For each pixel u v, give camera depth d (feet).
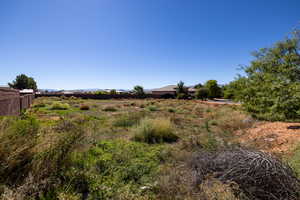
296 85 16.38
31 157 6.61
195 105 53.01
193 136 14.38
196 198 5.84
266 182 5.89
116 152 10.57
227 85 31.27
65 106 40.86
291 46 18.79
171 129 15.99
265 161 6.37
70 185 6.21
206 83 118.52
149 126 15.15
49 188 5.88
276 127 16.61
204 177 7.15
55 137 7.75
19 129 7.36
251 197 5.70
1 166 5.87
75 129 9.64
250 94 24.16
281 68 18.71
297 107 17.03
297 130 14.34
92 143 11.23
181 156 9.86
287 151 10.47
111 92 122.31
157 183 7.06
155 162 9.55
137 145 12.55
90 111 36.68
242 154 7.11
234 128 19.21
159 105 54.03
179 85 121.39
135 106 52.19
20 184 5.74
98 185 6.74
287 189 5.60
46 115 27.04
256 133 15.93
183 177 7.23
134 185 7.07
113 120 22.98
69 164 7.52
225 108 38.22
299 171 7.04
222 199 5.42
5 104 17.74
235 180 6.31
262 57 22.86
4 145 6.27
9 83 125.70
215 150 9.52
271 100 19.04
